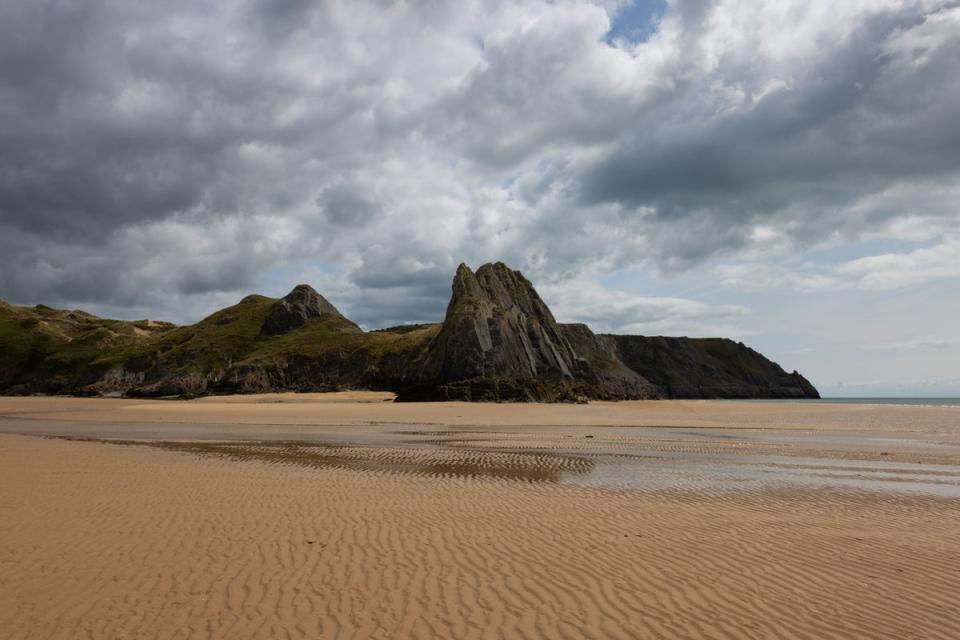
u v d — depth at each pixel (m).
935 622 7.50
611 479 19.80
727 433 40.72
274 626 7.19
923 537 11.98
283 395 132.75
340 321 196.88
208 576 8.97
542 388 103.25
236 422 51.75
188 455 25.61
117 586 8.50
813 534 12.07
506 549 10.65
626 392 160.25
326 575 9.08
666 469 22.45
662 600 8.20
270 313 198.12
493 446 31.06
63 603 7.85
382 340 168.00
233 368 161.75
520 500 15.52
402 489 17.00
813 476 20.89
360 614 7.59
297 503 14.55
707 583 8.91
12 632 6.94
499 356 111.94
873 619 7.59
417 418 57.97
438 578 9.01
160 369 170.38
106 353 182.12
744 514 14.11
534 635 7.03
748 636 7.05
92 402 102.25
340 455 26.42
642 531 12.16
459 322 113.31
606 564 9.80
